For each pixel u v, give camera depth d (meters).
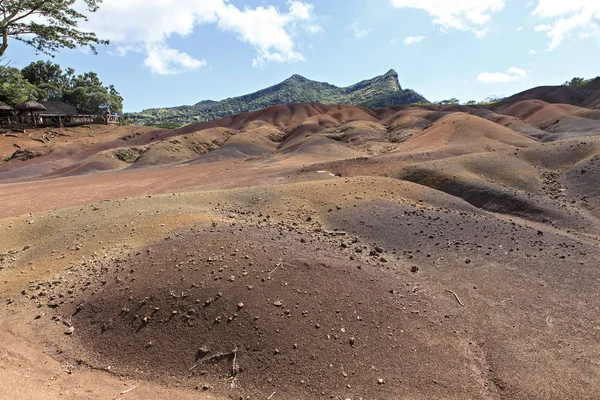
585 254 7.08
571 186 12.82
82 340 4.57
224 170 23.12
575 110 40.59
